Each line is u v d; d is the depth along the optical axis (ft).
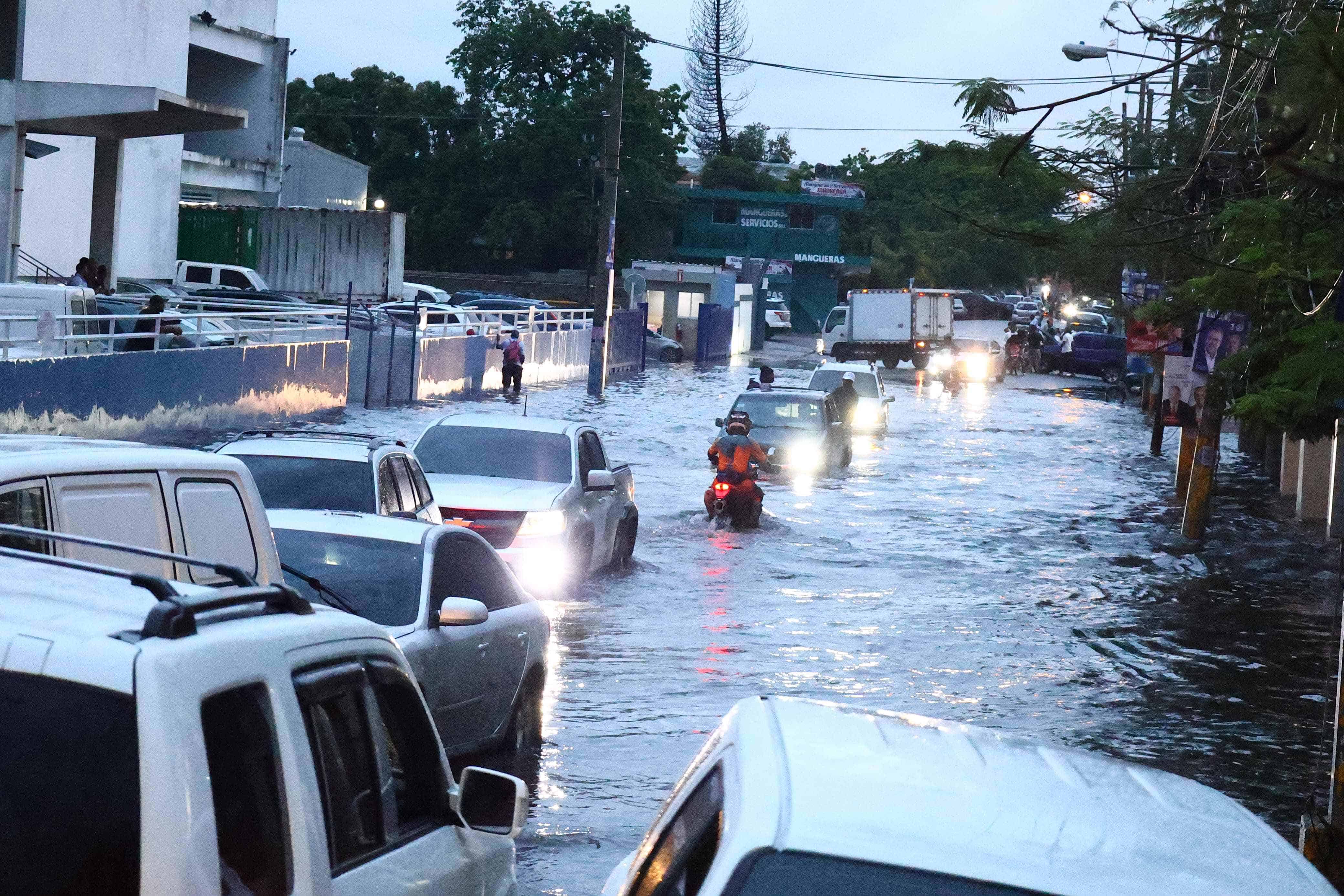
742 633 43.42
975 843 9.39
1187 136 32.83
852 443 95.20
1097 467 99.66
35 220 123.34
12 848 8.68
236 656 9.65
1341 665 25.11
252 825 9.44
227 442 39.24
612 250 127.75
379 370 107.04
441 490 45.62
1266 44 24.44
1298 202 27.02
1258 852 10.05
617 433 102.01
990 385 185.06
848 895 8.82
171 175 144.56
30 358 65.21
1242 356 28.58
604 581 50.80
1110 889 8.95
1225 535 70.64
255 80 167.02
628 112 268.41
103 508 17.29
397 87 277.23
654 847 12.19
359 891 10.69
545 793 27.14
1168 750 33.35
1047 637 45.75
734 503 64.18
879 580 54.70
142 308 89.92
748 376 179.01
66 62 118.73
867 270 303.48
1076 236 31.91
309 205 196.65
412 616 26.25
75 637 9.01
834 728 11.59
